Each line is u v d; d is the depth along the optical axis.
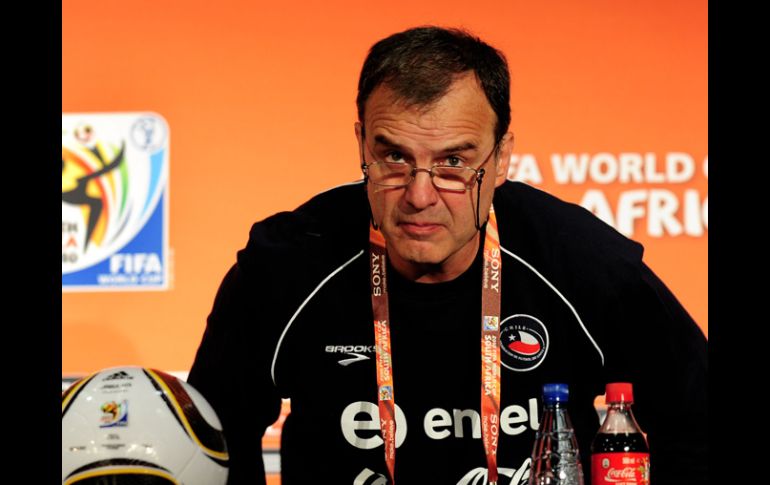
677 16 7.67
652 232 7.60
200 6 7.81
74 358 7.64
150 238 7.73
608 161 7.66
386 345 4.40
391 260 4.41
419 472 4.41
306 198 7.76
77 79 7.76
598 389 4.66
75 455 3.71
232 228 7.74
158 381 3.97
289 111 7.80
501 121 4.02
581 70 7.69
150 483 3.73
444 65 3.84
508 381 4.43
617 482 3.78
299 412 4.59
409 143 3.83
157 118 7.78
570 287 4.45
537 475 4.17
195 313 7.71
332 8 7.82
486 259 4.46
